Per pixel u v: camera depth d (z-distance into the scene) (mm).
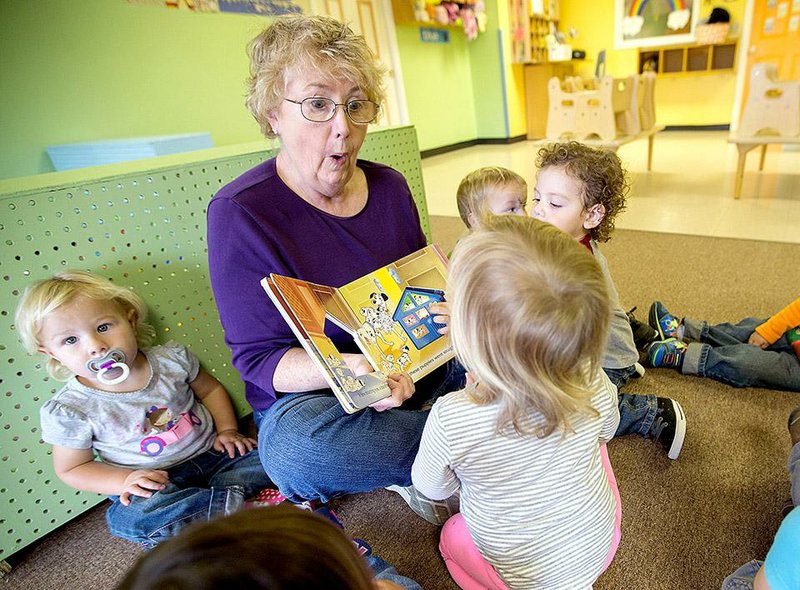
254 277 896
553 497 684
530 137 6879
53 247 1024
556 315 580
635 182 3684
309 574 297
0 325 979
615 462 1149
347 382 770
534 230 641
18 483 1056
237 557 292
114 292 1045
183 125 3287
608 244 2457
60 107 2705
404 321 924
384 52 5062
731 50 5617
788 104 2750
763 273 1952
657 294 1891
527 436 648
